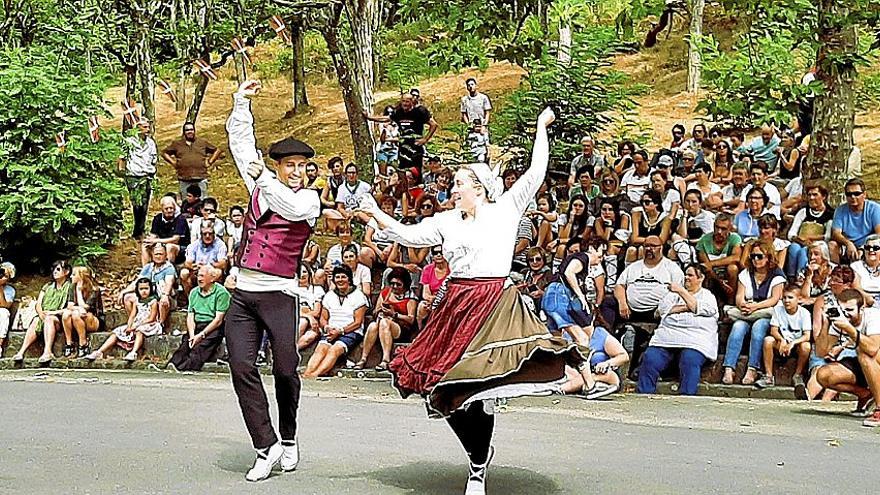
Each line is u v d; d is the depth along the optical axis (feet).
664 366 36.11
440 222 18.28
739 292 36.04
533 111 53.93
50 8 58.75
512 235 18.33
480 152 53.78
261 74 101.04
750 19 40.88
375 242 45.14
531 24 51.83
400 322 41.11
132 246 59.00
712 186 43.98
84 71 58.34
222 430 26.58
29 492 19.47
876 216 36.63
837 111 41.50
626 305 38.34
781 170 48.37
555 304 34.83
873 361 28.22
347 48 60.23
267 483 20.04
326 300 41.70
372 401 33.40
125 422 27.89
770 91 41.63
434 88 90.02
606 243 40.96
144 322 45.83
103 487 19.84
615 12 62.80
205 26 60.18
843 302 28.84
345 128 82.43
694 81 80.23
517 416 29.60
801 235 37.91
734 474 21.13
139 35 60.70
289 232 20.35
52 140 53.88
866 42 47.21
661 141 69.41
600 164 51.31
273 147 20.75
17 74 53.16
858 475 21.24
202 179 57.77
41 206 52.19
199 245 46.73
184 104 95.76
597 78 54.90
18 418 28.63
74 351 46.73
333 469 21.33
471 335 17.62
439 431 26.53
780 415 30.22
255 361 20.47
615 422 28.66
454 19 47.88
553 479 20.31
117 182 55.57
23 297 52.80
